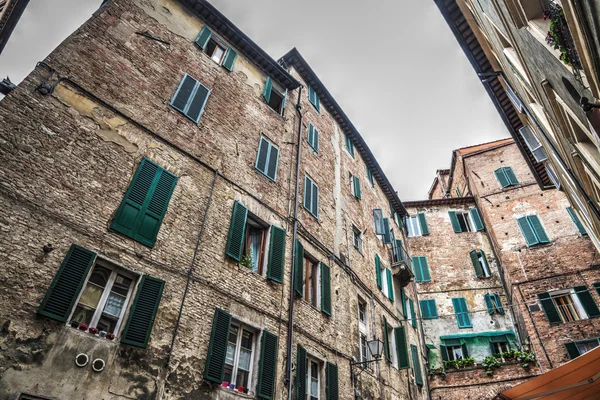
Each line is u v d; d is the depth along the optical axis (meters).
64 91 8.16
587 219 12.55
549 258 20.61
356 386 11.76
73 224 7.04
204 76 11.87
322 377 10.65
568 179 11.62
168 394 6.89
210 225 9.41
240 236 9.89
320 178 15.19
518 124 16.30
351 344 12.48
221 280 8.93
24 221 6.47
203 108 11.08
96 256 7.02
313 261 12.74
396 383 14.53
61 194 7.13
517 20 6.80
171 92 10.52
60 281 6.39
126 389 6.42
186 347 7.54
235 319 8.77
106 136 8.41
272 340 9.29
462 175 29.95
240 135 11.84
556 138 9.09
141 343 6.86
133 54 10.10
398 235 22.16
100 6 10.83
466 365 19.25
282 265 10.72
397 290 18.72
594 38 4.09
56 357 5.92
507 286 22.14
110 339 6.64
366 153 20.50
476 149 28.73
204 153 10.34
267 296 9.89
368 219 18.20
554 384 13.65
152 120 9.55
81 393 5.92
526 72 8.26
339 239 14.69
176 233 8.56
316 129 16.58
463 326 22.20
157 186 8.69
